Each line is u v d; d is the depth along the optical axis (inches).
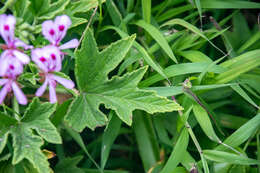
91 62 24.4
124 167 28.0
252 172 25.8
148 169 26.4
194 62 25.8
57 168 26.0
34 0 24.3
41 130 23.9
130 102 24.5
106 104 24.6
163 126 26.5
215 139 24.9
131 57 25.8
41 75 23.2
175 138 26.2
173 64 26.7
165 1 27.2
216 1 27.1
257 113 26.2
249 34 28.2
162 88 25.1
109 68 24.5
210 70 25.6
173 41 27.4
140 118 26.4
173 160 25.0
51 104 24.0
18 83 23.7
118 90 24.6
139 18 27.6
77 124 24.4
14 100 24.9
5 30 22.6
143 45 27.2
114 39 27.2
